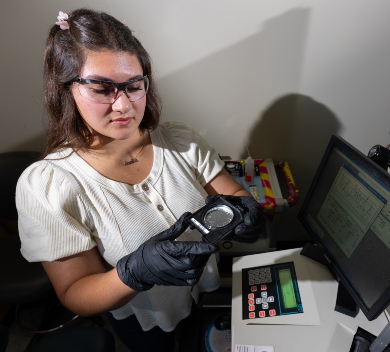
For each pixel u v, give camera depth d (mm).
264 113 1496
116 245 824
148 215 828
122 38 655
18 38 1274
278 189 1461
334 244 924
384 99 1410
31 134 1601
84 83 634
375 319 848
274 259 1044
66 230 745
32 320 1838
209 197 824
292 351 805
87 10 684
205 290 1137
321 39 1255
